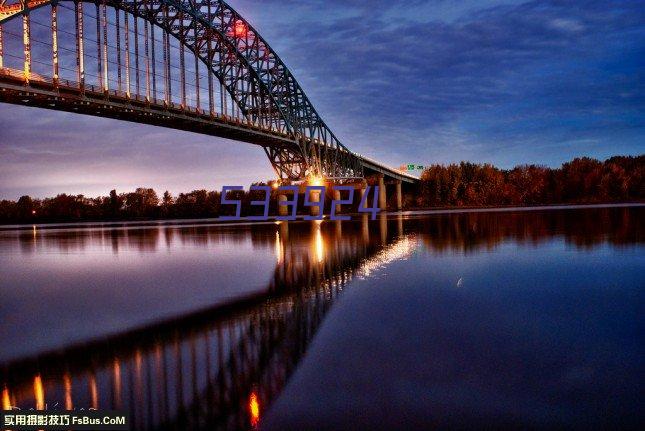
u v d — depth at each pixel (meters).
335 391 9.60
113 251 40.03
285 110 106.00
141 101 67.12
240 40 93.94
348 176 140.25
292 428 8.34
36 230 79.56
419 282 20.39
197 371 10.96
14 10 49.12
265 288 20.84
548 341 12.01
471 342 12.12
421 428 8.19
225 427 8.46
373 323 14.16
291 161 116.31
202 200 163.38
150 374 10.91
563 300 16.23
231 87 93.69
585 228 44.06
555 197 156.38
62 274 27.33
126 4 68.38
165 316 16.36
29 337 14.18
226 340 13.19
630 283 18.78
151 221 118.06
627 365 10.39
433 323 13.91
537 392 9.30
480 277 21.03
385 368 10.63
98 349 12.82
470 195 162.75
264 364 11.19
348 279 21.95
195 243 45.38
